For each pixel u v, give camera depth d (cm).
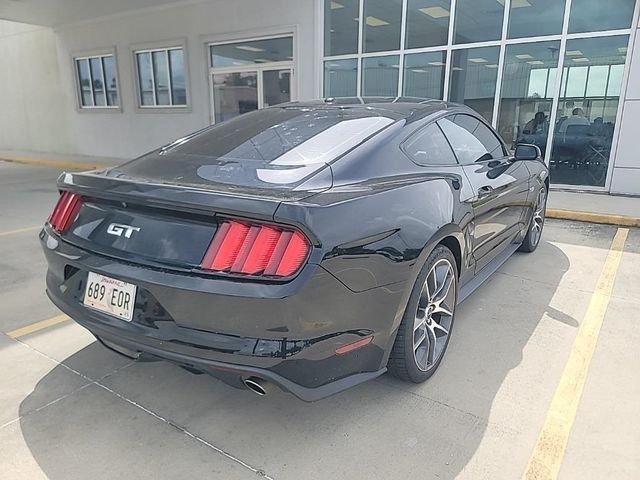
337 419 231
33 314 343
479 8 832
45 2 1191
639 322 333
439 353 272
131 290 204
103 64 1410
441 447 212
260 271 183
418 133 281
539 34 790
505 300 371
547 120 814
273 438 218
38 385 256
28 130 1694
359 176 234
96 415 233
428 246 237
